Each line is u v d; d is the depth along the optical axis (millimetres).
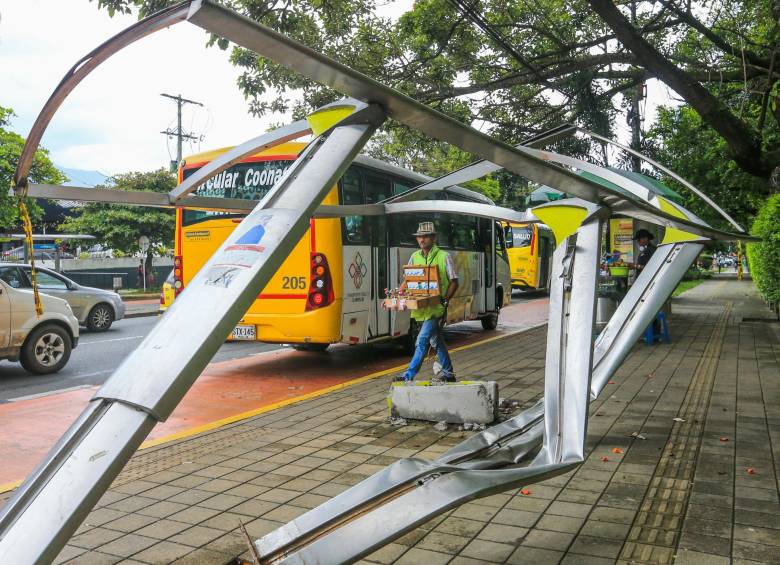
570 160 4715
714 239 4477
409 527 2344
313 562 2287
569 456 3248
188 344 1658
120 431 1556
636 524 3766
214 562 3459
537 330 15023
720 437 5559
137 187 34344
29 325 9789
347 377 9695
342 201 9625
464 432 6066
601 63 12359
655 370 8930
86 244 38062
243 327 9742
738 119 10328
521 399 7383
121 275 36594
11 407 7730
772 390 7488
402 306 7391
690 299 24672
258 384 9141
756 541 3488
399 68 13516
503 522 3838
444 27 13055
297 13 11719
